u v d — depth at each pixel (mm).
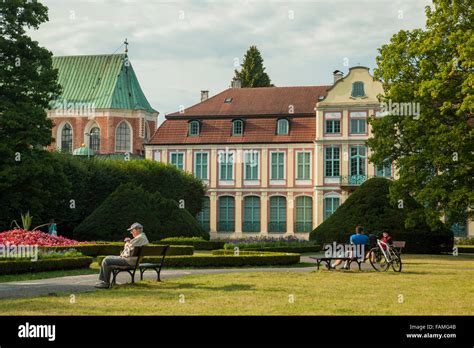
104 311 16188
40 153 49156
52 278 25766
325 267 33094
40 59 50406
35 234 36156
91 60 103688
